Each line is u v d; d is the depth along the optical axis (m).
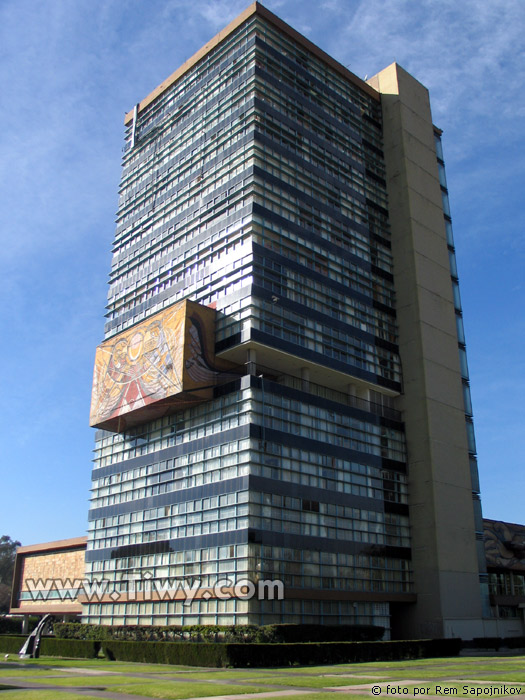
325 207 89.69
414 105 107.75
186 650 49.25
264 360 76.94
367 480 78.62
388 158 103.38
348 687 29.59
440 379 89.81
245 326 73.19
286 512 67.44
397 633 78.94
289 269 80.31
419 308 91.38
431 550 79.25
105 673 40.72
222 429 70.69
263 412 69.31
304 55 98.00
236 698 25.56
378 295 92.19
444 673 37.44
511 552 92.44
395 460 83.75
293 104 92.12
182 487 73.06
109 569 79.25
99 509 84.62
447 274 99.31
